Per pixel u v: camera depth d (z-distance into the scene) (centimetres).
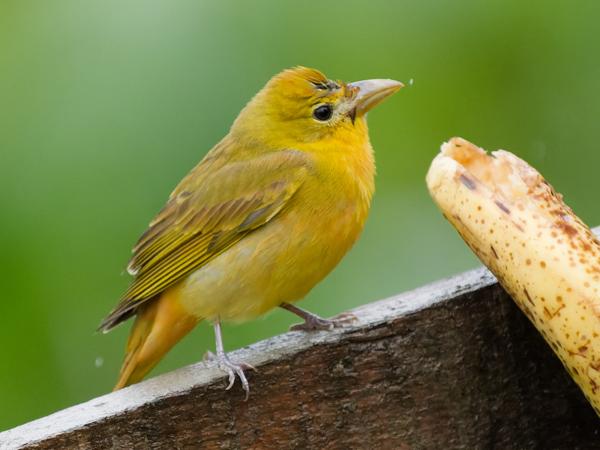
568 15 1204
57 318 1118
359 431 872
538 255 768
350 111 1041
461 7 1201
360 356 871
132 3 1088
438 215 1262
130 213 1079
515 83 1227
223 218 1015
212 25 1095
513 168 807
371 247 1255
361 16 1188
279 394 854
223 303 1018
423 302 888
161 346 1048
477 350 892
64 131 1076
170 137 1077
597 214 1222
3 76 1089
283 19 1134
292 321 1230
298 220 1000
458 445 891
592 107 1216
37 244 1076
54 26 1098
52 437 784
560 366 903
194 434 831
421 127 1256
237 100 1089
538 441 907
